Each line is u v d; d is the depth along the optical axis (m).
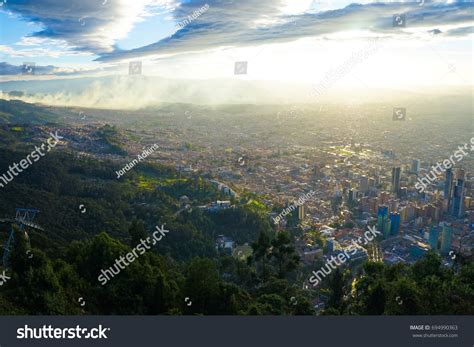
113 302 17.55
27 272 16.16
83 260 20.64
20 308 15.37
